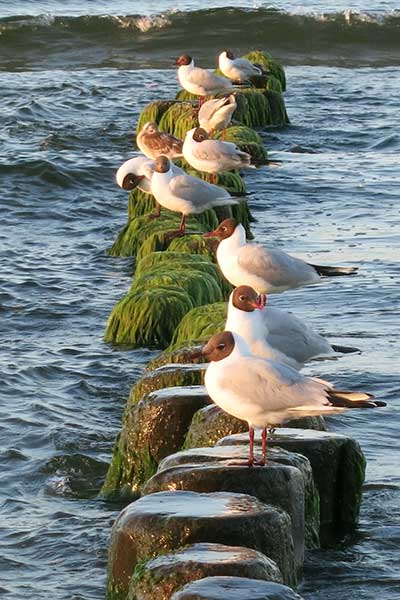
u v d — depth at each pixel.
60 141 30.73
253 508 9.20
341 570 10.18
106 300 18.95
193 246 19.58
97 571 10.31
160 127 31.91
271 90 34.19
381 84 40.81
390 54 48.47
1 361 15.91
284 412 9.41
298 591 9.80
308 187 26.38
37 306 18.50
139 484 11.88
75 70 43.91
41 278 20.00
